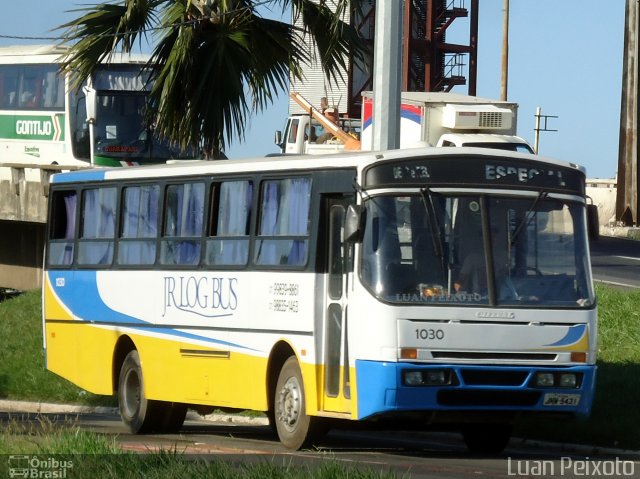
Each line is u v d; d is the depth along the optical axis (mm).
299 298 27281
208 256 30750
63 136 75250
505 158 26141
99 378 35125
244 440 31234
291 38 46938
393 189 25484
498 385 25016
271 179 28938
